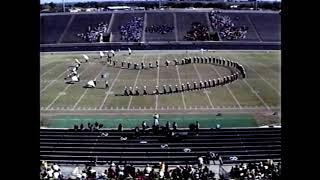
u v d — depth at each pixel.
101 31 118.38
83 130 42.44
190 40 113.56
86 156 36.28
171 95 59.09
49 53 99.94
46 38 114.81
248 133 41.00
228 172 32.47
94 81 66.00
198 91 61.12
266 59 87.62
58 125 45.94
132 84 65.81
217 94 59.38
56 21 122.94
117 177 30.72
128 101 56.34
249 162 34.59
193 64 82.31
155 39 114.19
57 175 30.45
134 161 35.06
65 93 61.00
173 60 85.69
